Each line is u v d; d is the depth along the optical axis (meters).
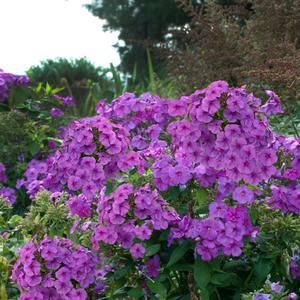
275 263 0.83
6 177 1.49
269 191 0.87
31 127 1.58
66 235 0.99
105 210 0.82
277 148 0.87
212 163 0.79
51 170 0.95
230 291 0.86
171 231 0.83
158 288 0.82
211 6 1.86
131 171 0.91
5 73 1.68
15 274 0.82
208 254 0.80
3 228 1.05
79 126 0.85
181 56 1.89
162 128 1.00
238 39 1.80
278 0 1.75
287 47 1.52
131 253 0.81
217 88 0.77
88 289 0.88
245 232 0.80
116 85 2.37
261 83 1.55
